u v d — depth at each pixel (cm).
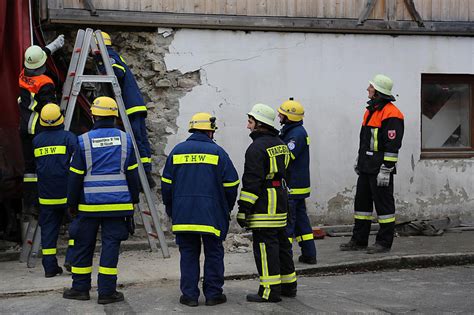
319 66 1188
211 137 801
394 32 1218
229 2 1136
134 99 1016
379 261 992
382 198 1037
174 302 790
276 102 1167
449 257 1025
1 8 1007
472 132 1285
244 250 1073
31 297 820
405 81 1232
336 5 1189
